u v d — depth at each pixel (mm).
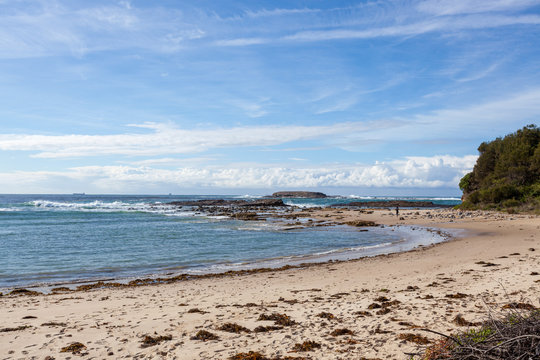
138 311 9750
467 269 14539
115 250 23906
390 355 5969
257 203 94188
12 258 20953
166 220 50875
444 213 52312
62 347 6891
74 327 8203
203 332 7367
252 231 35469
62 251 23516
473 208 53344
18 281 15352
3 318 9227
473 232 29641
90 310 10023
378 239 28547
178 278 15578
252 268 17891
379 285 12453
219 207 87750
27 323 8656
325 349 6395
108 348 6781
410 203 105562
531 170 50844
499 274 12883
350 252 22328
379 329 7355
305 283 13492
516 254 17703
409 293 10766
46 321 8836
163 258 20938
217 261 20000
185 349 6637
